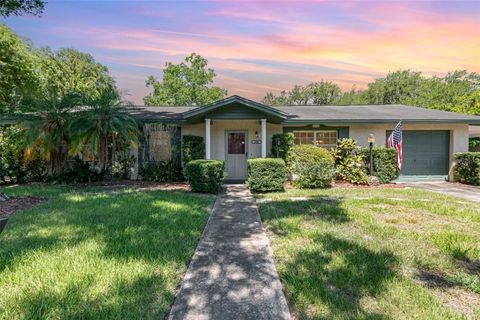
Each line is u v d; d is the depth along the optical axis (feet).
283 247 12.40
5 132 32.32
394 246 12.26
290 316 7.40
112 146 31.78
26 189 27.17
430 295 8.32
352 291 8.58
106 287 8.57
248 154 37.47
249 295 8.45
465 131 36.24
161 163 34.50
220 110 31.63
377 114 37.45
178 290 8.75
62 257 10.68
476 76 108.88
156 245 12.20
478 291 8.66
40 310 7.34
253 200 23.53
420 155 36.91
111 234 13.55
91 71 92.27
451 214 18.02
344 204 21.01
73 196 23.57
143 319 7.15
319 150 30.55
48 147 28.91
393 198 23.73
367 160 33.14
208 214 18.65
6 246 11.85
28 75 41.14
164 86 107.24
